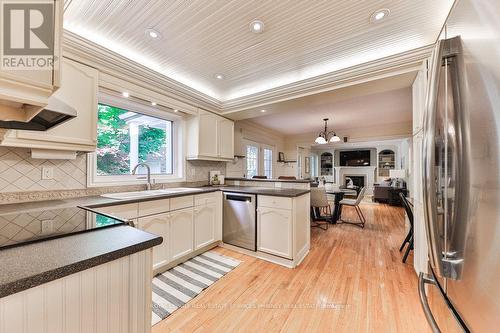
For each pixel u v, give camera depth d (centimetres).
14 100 65
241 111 338
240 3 153
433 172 73
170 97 273
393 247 304
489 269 50
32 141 157
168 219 225
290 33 187
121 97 239
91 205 165
